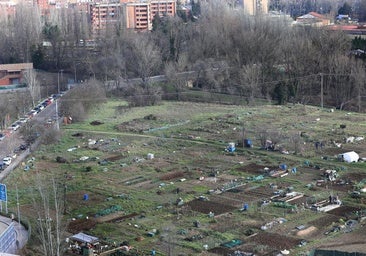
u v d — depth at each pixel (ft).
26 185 462.60
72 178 477.36
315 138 566.36
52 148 561.84
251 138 572.51
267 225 372.38
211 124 630.33
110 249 347.15
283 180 458.09
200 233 365.20
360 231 360.28
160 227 375.86
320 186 442.50
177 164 507.71
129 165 507.71
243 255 332.19
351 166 486.79
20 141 589.73
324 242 346.74
